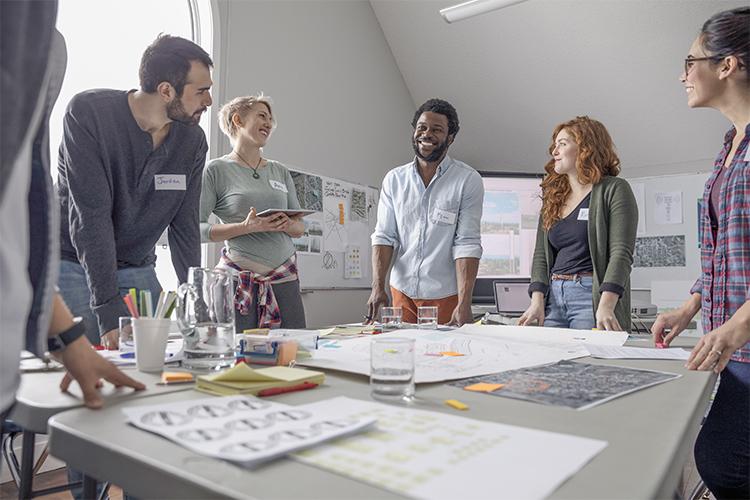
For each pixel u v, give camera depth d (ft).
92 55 8.29
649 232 13.05
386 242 8.20
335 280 11.97
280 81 10.87
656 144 12.87
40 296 1.94
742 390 4.01
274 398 2.16
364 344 3.74
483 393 2.33
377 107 13.76
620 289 5.80
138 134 5.04
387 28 13.98
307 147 11.52
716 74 4.31
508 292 12.92
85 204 4.66
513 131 14.16
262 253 6.95
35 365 2.72
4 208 1.55
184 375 2.44
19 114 1.48
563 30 12.02
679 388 2.50
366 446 1.52
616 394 2.29
